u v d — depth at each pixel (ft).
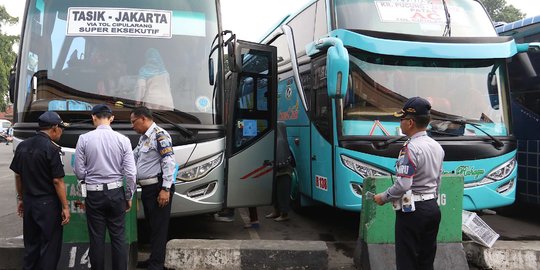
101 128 14.92
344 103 20.27
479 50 20.72
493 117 20.95
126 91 18.65
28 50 19.15
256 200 21.90
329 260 19.19
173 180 15.81
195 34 19.90
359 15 21.75
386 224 16.79
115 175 14.75
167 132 17.07
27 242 14.82
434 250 12.78
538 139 24.08
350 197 19.66
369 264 16.46
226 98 21.83
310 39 24.98
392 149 19.61
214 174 19.06
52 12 19.33
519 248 17.38
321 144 22.06
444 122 20.24
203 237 22.94
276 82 22.89
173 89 19.04
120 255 14.96
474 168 19.99
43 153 14.37
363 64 20.42
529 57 24.64
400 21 21.77
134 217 16.96
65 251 16.44
